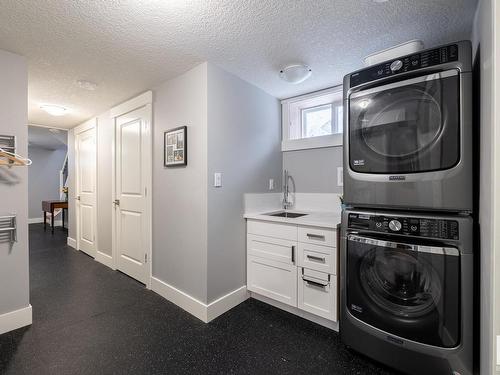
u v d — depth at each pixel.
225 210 2.11
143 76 2.20
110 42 1.67
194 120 2.04
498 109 0.87
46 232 5.57
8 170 1.78
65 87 2.42
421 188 1.26
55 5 1.31
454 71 1.17
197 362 1.50
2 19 1.42
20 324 1.83
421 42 1.46
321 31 1.58
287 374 1.40
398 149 1.33
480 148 1.13
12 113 1.79
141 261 2.66
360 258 1.45
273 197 2.65
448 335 1.18
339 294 1.73
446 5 1.34
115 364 1.47
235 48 1.77
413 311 1.29
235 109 2.20
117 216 3.02
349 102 1.52
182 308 2.13
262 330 1.82
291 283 1.98
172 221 2.27
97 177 3.43
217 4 1.32
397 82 1.33
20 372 1.40
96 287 2.57
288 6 1.35
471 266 1.15
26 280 1.86
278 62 1.97
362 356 1.55
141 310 2.11
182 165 2.15
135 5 1.32
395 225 1.33
